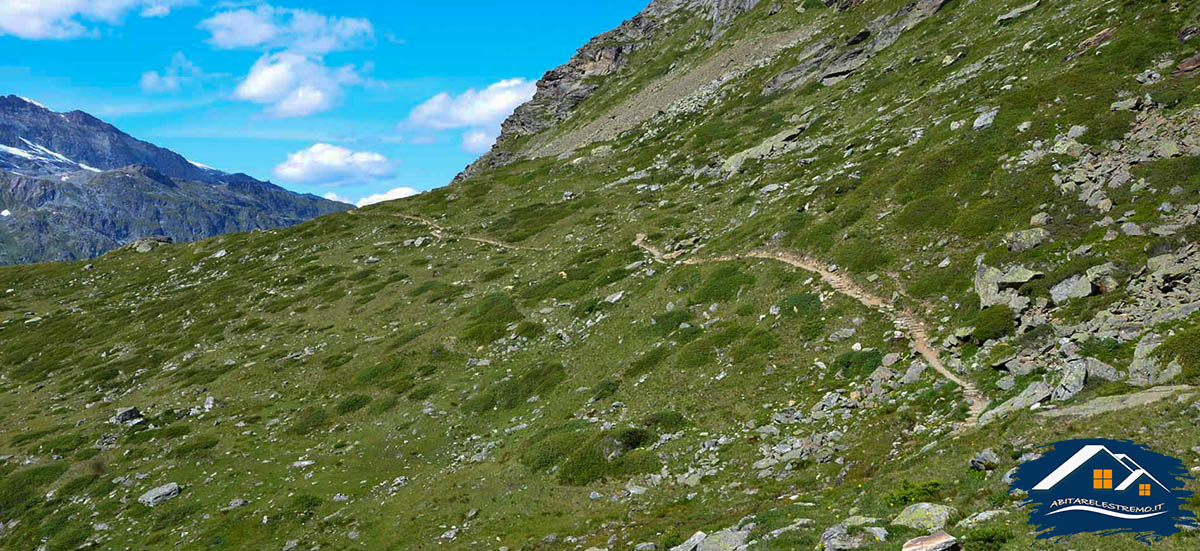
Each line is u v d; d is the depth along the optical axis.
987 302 33.47
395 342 63.31
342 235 108.06
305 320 76.12
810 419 32.81
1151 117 39.91
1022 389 26.50
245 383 62.47
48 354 84.31
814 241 49.06
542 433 40.72
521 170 123.12
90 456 50.88
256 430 52.09
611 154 114.62
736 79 116.88
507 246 85.00
